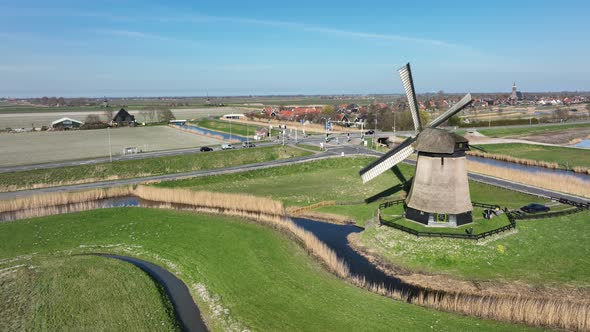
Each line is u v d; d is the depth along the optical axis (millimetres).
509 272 33562
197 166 78438
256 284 31922
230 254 37562
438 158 40656
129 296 30391
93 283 32406
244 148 87875
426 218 41625
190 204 55688
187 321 27734
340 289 30766
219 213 50688
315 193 59156
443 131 41031
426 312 27141
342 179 68312
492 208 46031
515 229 40156
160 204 56625
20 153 90500
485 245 37312
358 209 51156
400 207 48844
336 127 136625
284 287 31172
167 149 95250
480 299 28516
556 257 35188
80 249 40281
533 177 60594
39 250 40000
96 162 75688
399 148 43750
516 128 126938
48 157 84562
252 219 48125
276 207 51094
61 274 34062
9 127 158125
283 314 27391
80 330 25953
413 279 33594
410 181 64000
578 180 60969
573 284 31109
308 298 29406
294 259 36469
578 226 40781
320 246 38500
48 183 65125
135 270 34781
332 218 49031
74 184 65375
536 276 32688
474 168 69250
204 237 41812
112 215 48875
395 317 26453
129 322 26922
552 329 25453
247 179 70375
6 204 52656
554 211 45500
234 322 26875
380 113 148750
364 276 34094
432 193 40969
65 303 29328
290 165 76250
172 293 31766
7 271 34969
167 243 41062
